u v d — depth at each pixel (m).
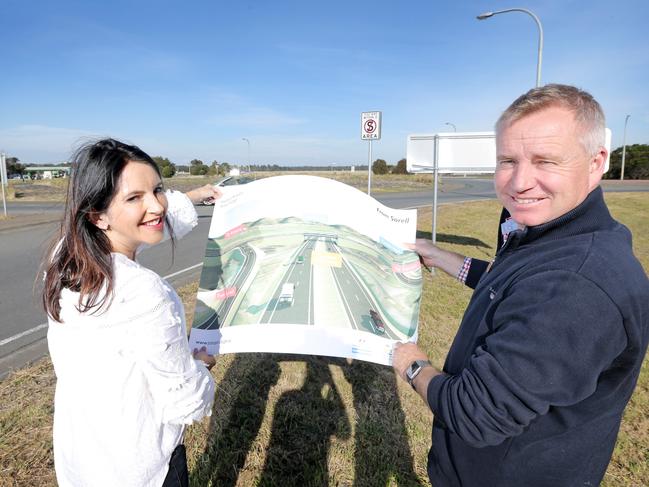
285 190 1.97
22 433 2.32
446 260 1.84
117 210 1.05
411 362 1.18
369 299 1.71
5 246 8.51
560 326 0.82
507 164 1.05
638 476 2.16
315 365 3.18
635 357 0.87
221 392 2.79
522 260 1.00
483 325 1.03
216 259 1.81
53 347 1.07
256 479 2.10
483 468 1.03
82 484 1.10
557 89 0.97
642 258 7.31
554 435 0.93
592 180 0.98
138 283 1.00
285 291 1.73
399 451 2.31
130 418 1.05
